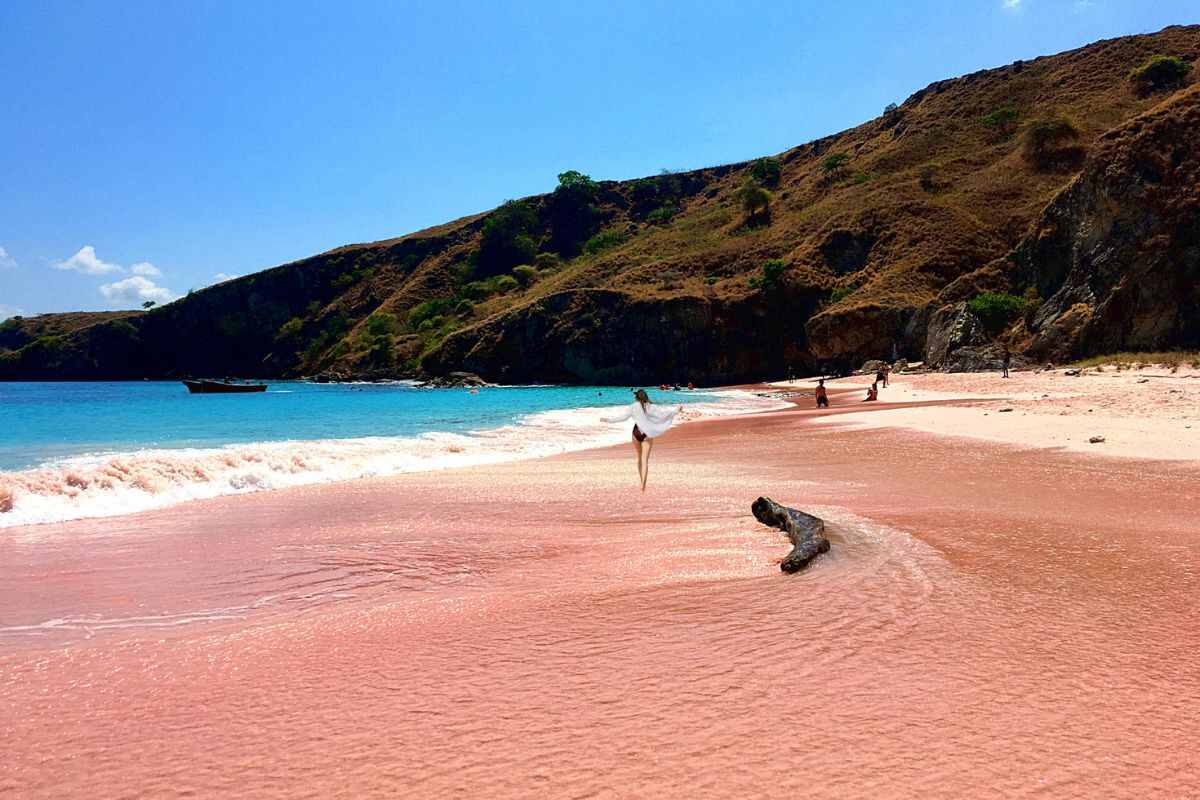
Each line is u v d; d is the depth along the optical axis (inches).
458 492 461.1
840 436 775.7
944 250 2970.0
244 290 5797.2
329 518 377.4
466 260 5580.7
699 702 145.5
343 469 561.0
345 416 1247.5
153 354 5659.5
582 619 203.0
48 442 758.5
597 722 138.4
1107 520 315.9
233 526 358.0
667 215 5561.0
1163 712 138.0
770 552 281.1
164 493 443.8
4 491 387.5
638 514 379.2
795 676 156.9
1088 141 3297.2
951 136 4126.5
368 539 327.0
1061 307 2225.6
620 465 593.0
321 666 173.8
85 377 5502.0
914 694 146.8
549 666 168.1
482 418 1192.8
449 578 261.7
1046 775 116.8
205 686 163.6
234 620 215.5
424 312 4955.7
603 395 2346.2
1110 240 2122.3
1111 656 165.3
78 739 139.3
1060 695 145.6
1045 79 4217.5
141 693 160.6
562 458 655.8
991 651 169.0
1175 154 2053.4
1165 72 3563.0
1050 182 3196.4
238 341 5654.5
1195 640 174.7
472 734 135.5
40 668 176.6
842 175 4313.5
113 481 439.5
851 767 119.9
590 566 272.4
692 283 3661.4
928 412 1007.6
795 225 3853.3
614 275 4288.9
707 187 5885.8
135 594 243.4
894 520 320.5
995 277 2674.7
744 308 3250.5
